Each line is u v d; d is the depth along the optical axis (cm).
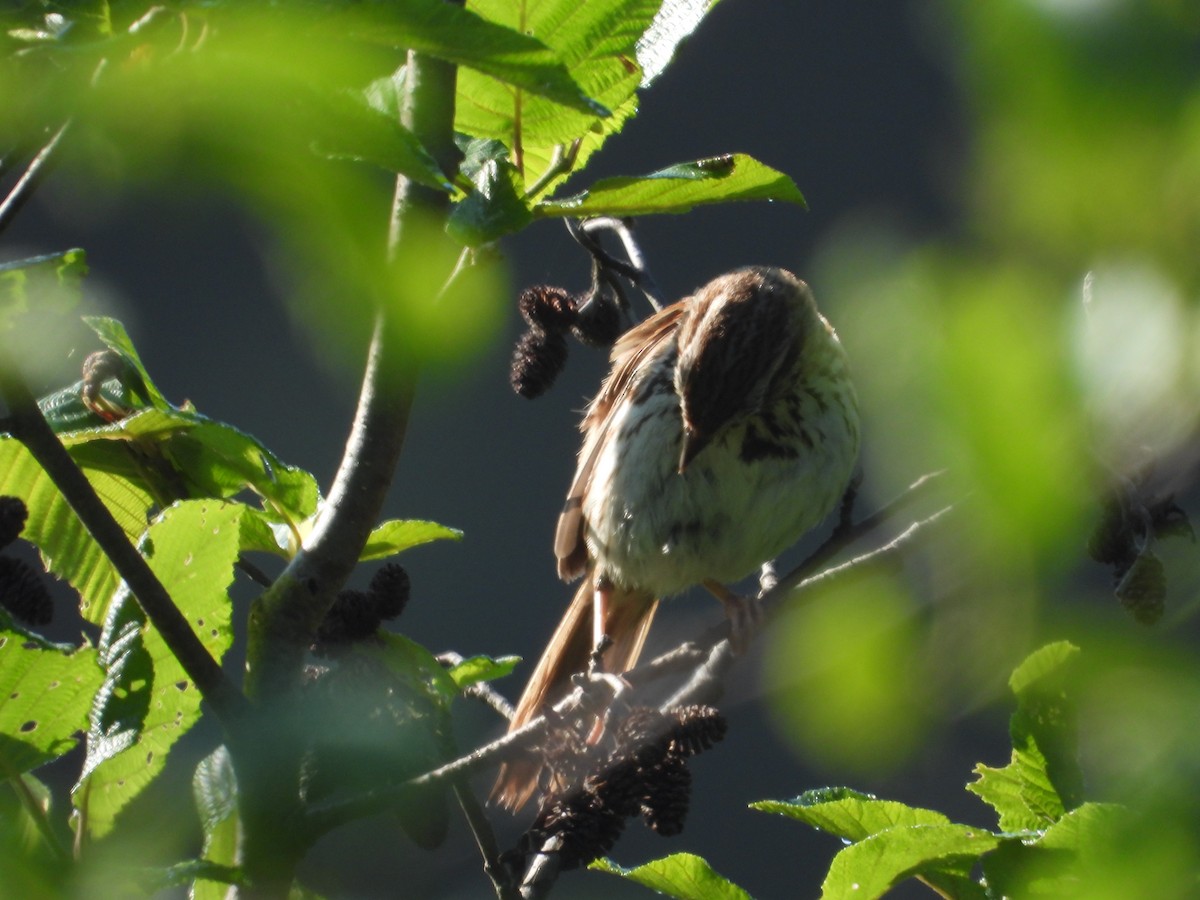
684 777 470
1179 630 170
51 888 247
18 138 155
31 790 436
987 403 137
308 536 521
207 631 471
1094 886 174
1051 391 137
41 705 427
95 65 167
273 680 448
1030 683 203
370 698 463
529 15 411
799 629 182
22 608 492
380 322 150
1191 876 166
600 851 464
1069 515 147
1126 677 168
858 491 695
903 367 138
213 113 153
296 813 418
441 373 158
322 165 148
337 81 184
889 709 168
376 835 431
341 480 451
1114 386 137
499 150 398
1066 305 137
